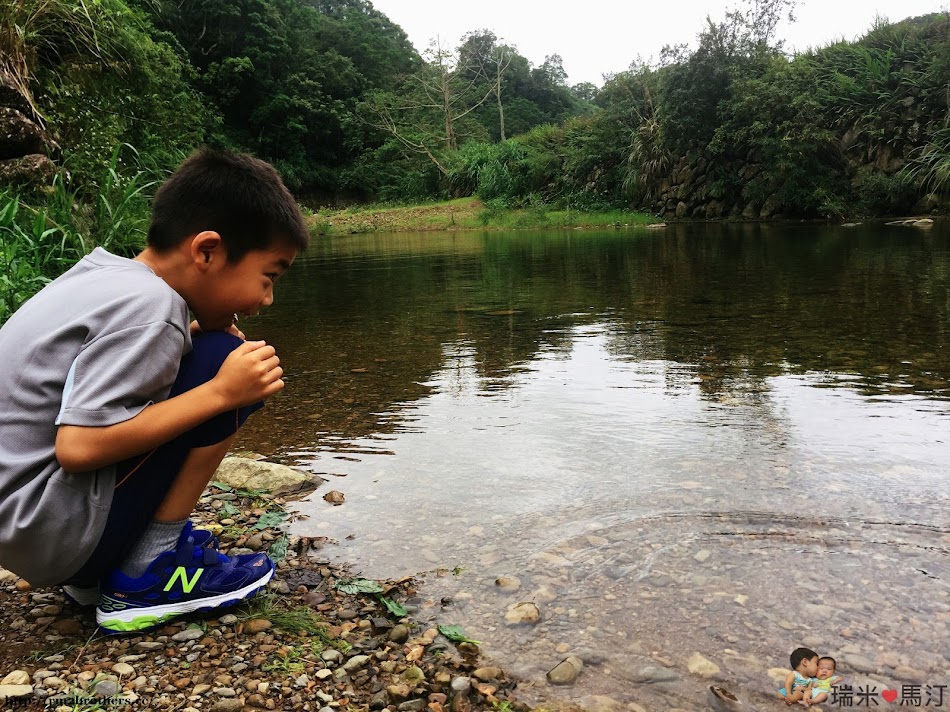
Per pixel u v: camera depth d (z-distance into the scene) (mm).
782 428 2098
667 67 16562
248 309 1217
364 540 1520
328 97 33781
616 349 3229
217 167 1143
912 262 5980
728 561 1374
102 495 1049
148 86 6352
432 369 2975
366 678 1077
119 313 1027
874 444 1941
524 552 1442
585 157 18969
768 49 16031
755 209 14953
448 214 20062
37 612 1245
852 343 3137
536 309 4441
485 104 42875
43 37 5027
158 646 1138
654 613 1221
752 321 3752
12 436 1026
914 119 13242
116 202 4273
